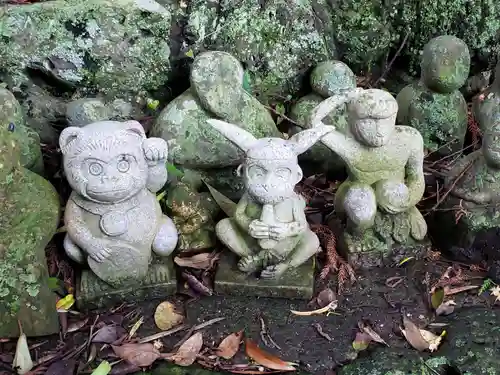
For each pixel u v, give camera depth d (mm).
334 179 2662
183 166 2400
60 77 2488
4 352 2018
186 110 2348
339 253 2316
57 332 2076
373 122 2051
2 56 2416
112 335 2059
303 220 2084
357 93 2064
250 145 1984
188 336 2068
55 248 2311
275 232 2018
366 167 2164
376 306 2164
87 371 1962
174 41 2605
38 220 2055
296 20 2627
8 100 2141
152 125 2490
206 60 2287
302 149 1981
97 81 2523
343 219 2307
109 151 1922
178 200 2299
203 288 2203
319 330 2086
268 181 1957
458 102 2627
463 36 2887
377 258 2271
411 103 2643
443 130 2629
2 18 2371
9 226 1999
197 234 2320
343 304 2174
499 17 2848
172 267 2229
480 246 2260
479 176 2195
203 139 2348
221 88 2303
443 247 2344
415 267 2295
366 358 2000
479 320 2100
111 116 2586
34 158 2277
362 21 2842
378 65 3021
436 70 2529
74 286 2207
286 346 2041
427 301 2176
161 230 2127
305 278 2180
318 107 2090
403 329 2084
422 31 2889
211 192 2393
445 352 2014
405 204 2166
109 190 1943
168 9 2568
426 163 2658
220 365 1987
